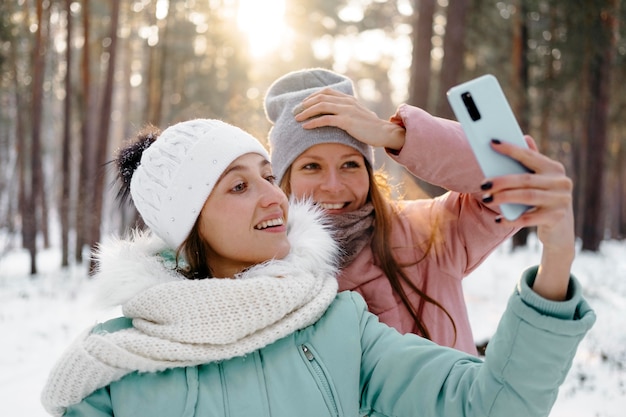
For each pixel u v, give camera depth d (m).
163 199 1.59
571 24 15.98
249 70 24.94
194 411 1.42
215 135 1.58
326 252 1.67
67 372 1.44
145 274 1.56
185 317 1.42
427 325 1.97
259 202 1.57
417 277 2.05
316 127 1.97
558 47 16.55
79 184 15.61
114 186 1.85
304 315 1.49
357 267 2.01
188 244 1.63
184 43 22.30
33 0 17.28
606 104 16.89
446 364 1.41
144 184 1.63
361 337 1.57
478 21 17.36
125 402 1.44
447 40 11.87
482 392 1.25
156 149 1.62
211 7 22.98
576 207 22.70
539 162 1.12
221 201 1.56
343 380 1.48
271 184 1.61
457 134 1.81
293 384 1.46
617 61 17.72
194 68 24.38
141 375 1.46
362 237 2.05
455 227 2.05
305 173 2.05
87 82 15.94
